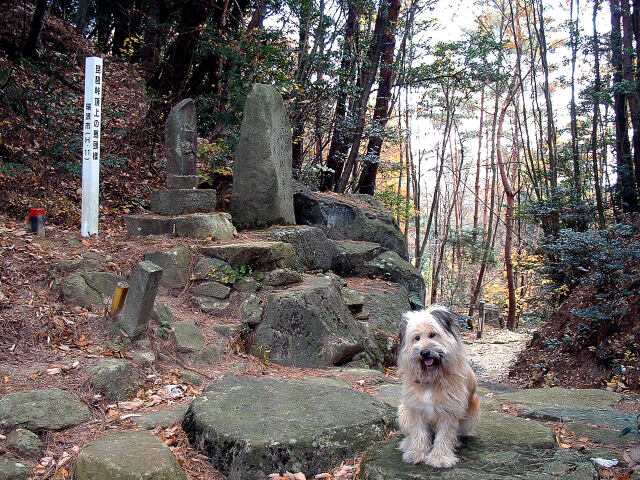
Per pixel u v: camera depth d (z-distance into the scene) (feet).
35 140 21.11
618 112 31.50
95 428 9.21
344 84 27.45
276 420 9.30
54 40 32.94
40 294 12.39
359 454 8.92
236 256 14.83
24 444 8.50
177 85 26.12
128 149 23.72
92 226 15.71
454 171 68.44
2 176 18.11
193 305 14.26
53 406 9.30
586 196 34.22
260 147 18.35
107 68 33.76
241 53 24.18
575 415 11.22
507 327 50.96
